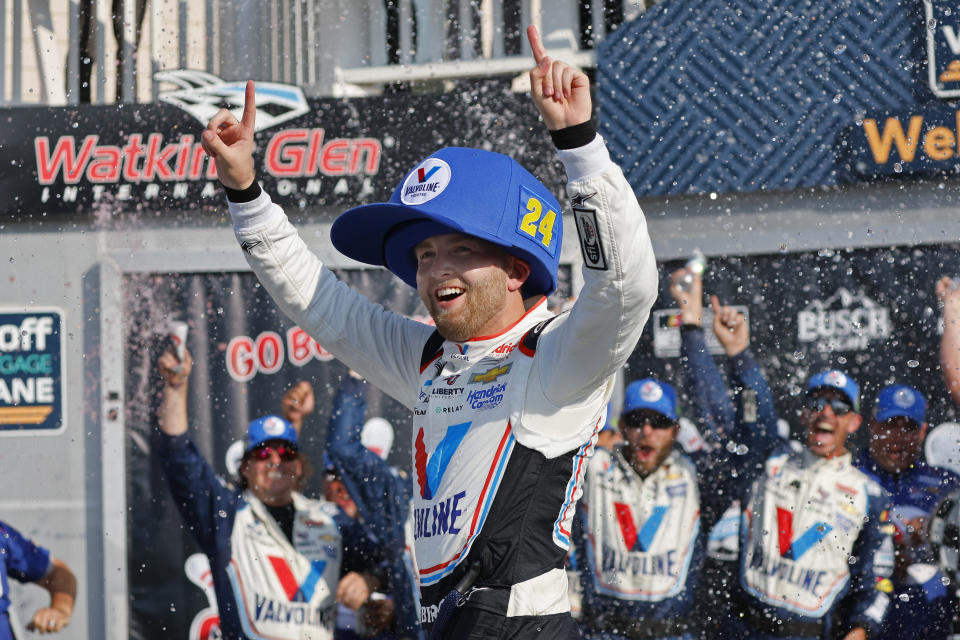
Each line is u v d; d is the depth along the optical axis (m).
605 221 5.01
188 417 17.44
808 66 17.08
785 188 17.03
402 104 17.55
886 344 16.73
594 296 5.10
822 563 15.78
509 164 5.95
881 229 16.83
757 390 16.72
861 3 16.95
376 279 17.50
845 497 15.96
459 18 18.08
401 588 16.72
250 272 17.72
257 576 16.70
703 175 17.25
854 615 15.69
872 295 16.80
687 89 17.38
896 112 16.78
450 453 5.75
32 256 17.92
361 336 6.62
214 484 17.22
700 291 17.11
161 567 17.14
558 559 5.63
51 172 18.05
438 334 6.39
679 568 16.02
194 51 18.48
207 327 17.64
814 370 16.80
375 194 17.55
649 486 16.22
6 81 18.81
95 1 18.80
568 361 5.34
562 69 5.09
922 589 15.84
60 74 18.83
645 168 17.39
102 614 17.23
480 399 5.74
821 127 17.03
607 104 17.53
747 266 17.08
